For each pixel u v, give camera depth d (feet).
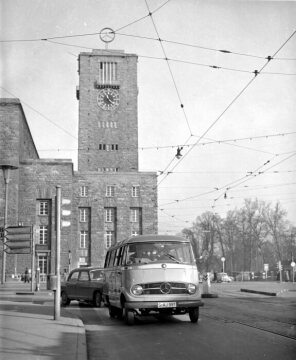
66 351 32.12
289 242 233.76
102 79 327.47
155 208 279.28
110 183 279.49
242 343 35.35
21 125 246.68
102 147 320.91
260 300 82.89
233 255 296.71
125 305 47.62
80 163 317.01
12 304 76.38
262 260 288.51
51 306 72.08
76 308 74.84
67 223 53.52
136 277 47.80
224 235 294.05
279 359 29.27
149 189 280.31
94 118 323.37
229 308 66.08
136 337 40.60
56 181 253.24
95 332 44.70
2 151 235.61
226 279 223.51
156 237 50.85
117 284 52.21
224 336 39.04
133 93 328.49
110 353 33.68
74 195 276.00
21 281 214.48
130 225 277.23
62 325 46.34
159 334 41.63
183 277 48.19
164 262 48.67
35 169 253.44
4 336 38.73
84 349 32.89
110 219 278.05
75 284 80.48
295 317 52.54
